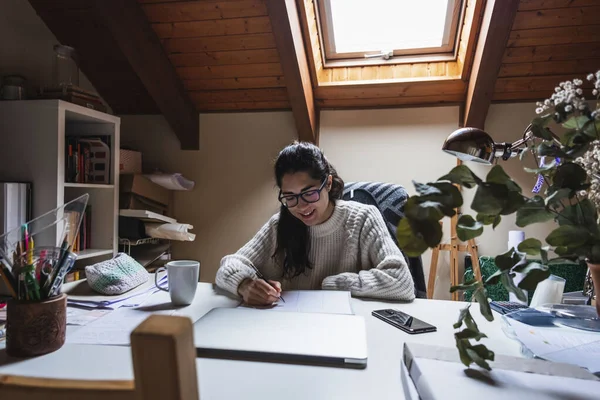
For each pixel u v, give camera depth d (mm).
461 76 2072
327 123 2373
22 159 1548
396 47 2213
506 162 2125
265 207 2426
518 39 1827
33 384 252
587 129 419
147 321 243
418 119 2275
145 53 1930
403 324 767
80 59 2135
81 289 1016
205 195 2486
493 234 2184
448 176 405
